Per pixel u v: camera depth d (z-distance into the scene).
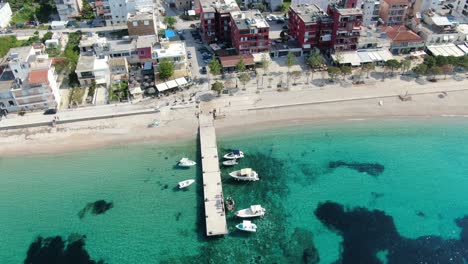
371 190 97.62
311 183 99.56
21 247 85.44
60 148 110.56
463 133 114.19
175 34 169.88
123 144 111.31
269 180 100.44
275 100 125.38
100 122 118.19
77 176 102.12
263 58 140.38
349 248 84.25
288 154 108.00
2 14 179.62
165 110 121.88
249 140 112.12
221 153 107.88
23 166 105.38
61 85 135.75
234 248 84.19
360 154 107.88
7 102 118.88
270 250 83.81
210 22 157.75
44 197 96.75
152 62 143.12
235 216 90.44
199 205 93.69
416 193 96.81
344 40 142.00
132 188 98.44
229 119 118.50
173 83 129.25
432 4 171.12
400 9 164.62
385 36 151.00
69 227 89.44
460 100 125.38
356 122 118.12
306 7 157.12
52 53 150.88
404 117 119.62
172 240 85.94
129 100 125.88
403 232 87.56
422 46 151.25
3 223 90.62
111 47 146.12
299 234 87.12
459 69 140.25
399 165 104.44
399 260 82.00
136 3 174.50
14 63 115.69
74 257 83.00
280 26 176.25
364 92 128.88
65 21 181.62
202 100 126.00
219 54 146.75
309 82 134.38
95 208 93.62
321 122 118.12
